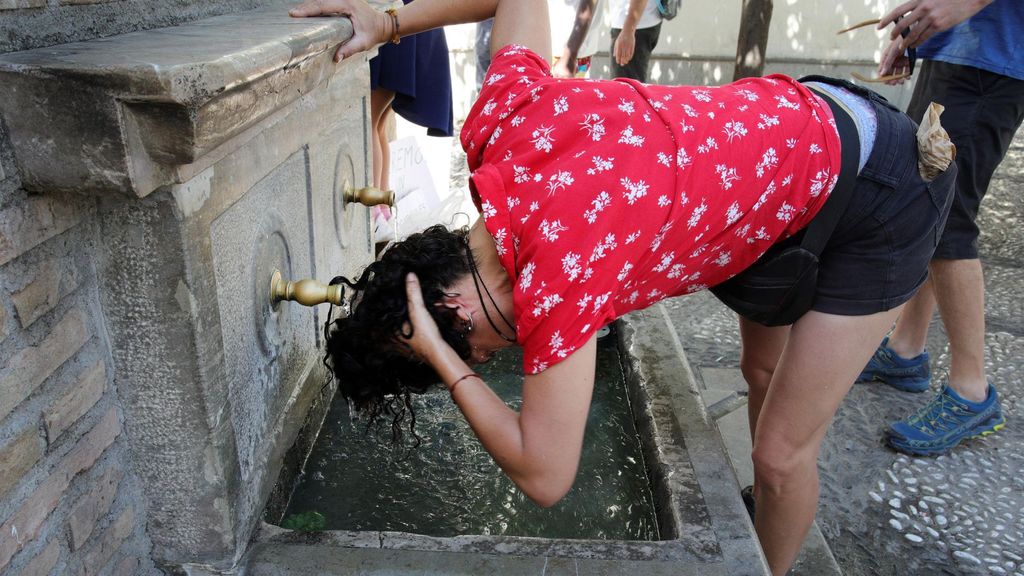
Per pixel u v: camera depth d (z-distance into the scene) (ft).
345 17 4.68
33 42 3.19
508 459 3.50
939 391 7.95
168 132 2.98
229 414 4.13
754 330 5.64
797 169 3.84
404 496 5.48
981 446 7.39
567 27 13.24
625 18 13.97
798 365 4.39
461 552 4.39
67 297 3.44
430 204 10.26
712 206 3.60
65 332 3.42
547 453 3.42
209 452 3.98
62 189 3.06
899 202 4.07
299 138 5.23
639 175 3.31
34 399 3.32
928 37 5.74
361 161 7.11
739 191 3.67
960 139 6.66
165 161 3.10
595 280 3.20
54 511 3.50
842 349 4.27
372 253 7.80
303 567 4.27
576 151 3.34
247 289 4.43
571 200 3.20
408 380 3.98
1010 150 17.16
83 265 3.52
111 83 2.76
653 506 5.42
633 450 6.09
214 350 3.89
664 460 5.49
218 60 2.93
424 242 3.78
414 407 6.44
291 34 3.79
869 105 4.22
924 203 4.14
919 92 7.29
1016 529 6.37
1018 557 6.08
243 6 5.46
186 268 3.55
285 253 5.15
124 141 2.90
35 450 3.33
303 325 5.65
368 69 7.06
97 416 3.71
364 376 3.92
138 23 4.02
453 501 5.46
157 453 4.00
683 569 4.36
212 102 3.03
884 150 4.06
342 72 6.25
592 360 3.39
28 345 3.24
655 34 14.87
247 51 3.18
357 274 7.18
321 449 5.89
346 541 4.46
